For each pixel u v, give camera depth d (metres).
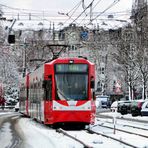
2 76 88.31
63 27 72.38
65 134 26.38
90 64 31.28
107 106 95.25
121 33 71.62
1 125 36.12
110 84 106.00
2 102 84.50
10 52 91.88
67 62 31.06
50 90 30.88
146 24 63.62
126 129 31.97
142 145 20.55
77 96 30.69
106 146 20.03
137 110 56.16
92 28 70.69
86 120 30.58
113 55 76.56
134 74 74.81
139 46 68.12
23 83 53.03
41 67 34.12
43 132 28.50
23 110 52.38
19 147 19.83
